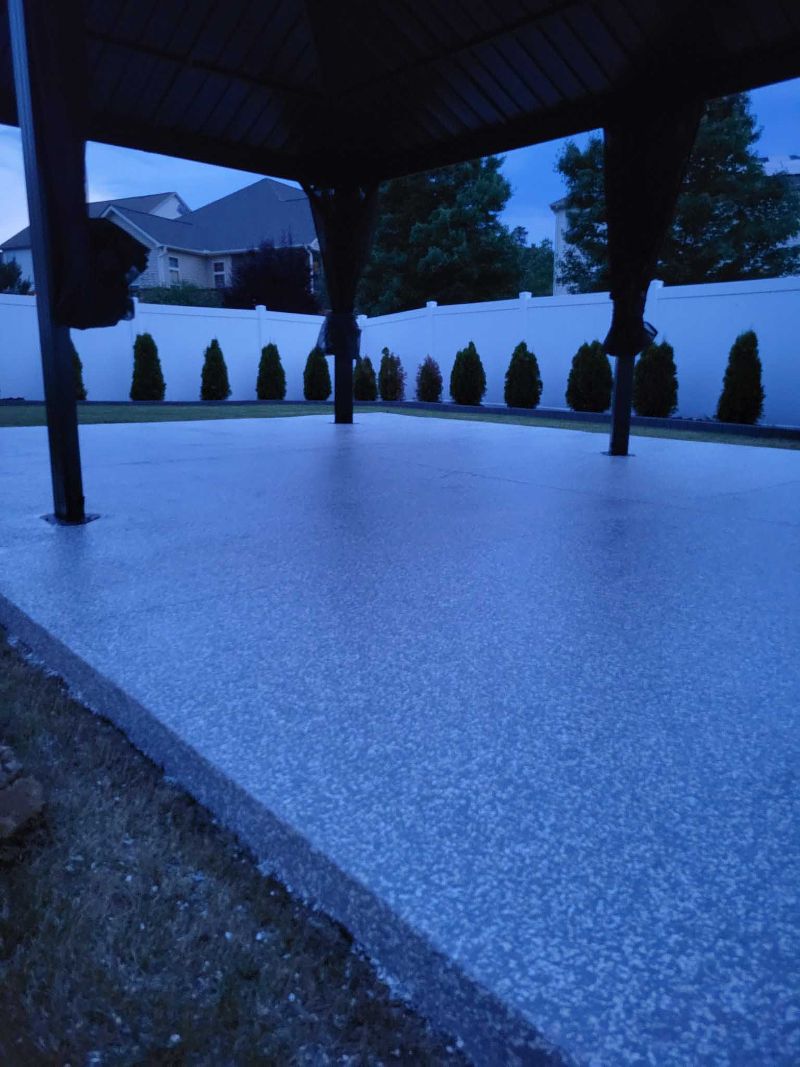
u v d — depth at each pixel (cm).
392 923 105
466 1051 94
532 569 287
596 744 153
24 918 116
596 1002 89
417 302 2520
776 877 112
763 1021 87
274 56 580
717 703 174
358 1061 93
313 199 775
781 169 2370
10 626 239
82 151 309
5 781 146
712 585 269
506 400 1315
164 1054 94
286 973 106
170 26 538
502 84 579
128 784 154
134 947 110
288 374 1691
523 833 123
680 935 100
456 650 204
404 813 128
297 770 142
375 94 624
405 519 376
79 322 328
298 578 270
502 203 2458
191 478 498
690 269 2030
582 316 1279
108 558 294
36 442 696
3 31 486
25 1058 94
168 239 3020
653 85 525
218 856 132
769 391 1058
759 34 477
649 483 498
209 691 175
